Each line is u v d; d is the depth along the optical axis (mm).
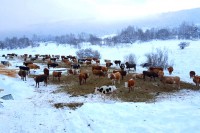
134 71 38562
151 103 20312
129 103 19172
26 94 25094
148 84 28438
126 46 100500
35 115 17734
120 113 16953
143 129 14133
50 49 113625
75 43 124812
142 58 64125
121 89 25938
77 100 22562
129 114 16703
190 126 13797
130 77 31766
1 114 17422
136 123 15102
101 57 71625
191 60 57469
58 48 115875
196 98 23781
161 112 16859
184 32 128750
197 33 122188
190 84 30172
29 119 16781
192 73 35281
